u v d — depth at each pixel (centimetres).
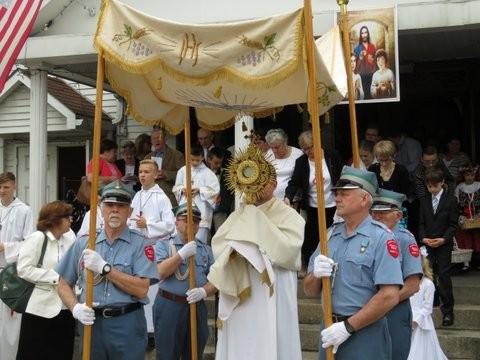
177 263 544
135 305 468
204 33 419
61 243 569
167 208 700
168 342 562
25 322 567
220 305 481
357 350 389
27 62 895
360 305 389
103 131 1207
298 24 399
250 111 542
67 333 573
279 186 784
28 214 706
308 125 1094
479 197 886
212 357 687
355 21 766
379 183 752
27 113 1206
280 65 403
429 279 596
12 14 759
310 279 421
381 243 388
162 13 861
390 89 757
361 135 1139
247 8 837
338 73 527
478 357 672
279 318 482
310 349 709
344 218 407
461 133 1131
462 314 722
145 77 505
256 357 472
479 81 1077
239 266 479
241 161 492
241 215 480
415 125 1145
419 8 763
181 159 888
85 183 831
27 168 1273
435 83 1103
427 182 724
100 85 459
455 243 871
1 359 651
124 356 460
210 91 459
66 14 893
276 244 470
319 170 401
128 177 862
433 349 591
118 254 466
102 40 453
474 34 884
